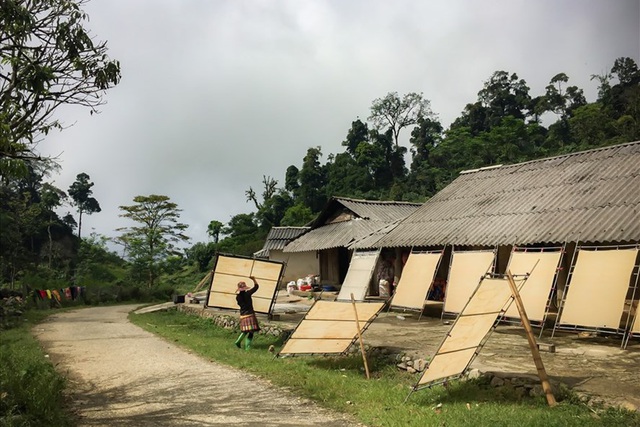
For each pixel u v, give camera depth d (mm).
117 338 16578
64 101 8008
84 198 94062
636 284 11148
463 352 7965
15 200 53125
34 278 46062
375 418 6715
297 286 28094
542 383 7156
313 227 30016
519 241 13797
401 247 18906
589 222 12922
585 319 11289
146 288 45688
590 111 64688
